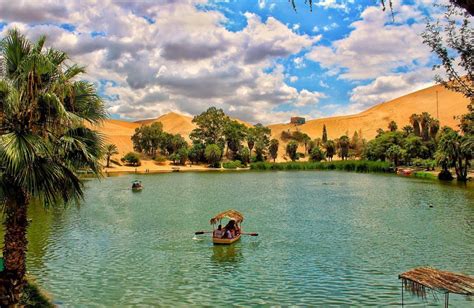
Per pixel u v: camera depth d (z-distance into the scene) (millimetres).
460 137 89375
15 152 12977
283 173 134500
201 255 28359
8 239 14531
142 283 22422
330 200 60312
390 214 46375
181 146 178625
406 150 138000
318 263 26188
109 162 153875
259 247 30625
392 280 22656
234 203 57562
